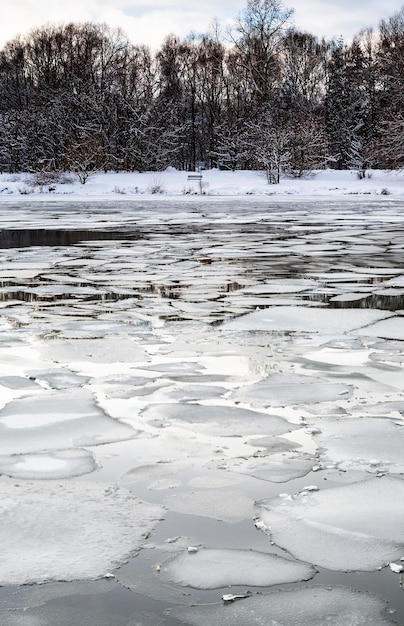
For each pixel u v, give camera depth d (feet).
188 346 27.30
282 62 249.34
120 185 187.73
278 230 77.25
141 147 225.56
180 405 20.33
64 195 169.78
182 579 11.63
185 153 291.58
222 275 45.96
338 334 29.30
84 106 225.35
